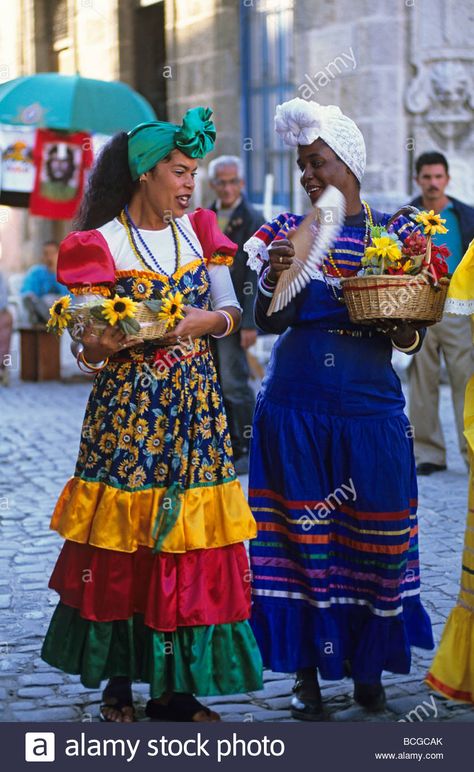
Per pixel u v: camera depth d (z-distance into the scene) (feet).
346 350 13.84
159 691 13.09
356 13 43.01
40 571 19.97
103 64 62.34
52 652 13.62
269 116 50.39
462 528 22.50
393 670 13.96
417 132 42.91
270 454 14.10
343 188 13.80
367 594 13.98
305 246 13.39
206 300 13.87
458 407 27.78
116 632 13.35
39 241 75.10
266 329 13.96
